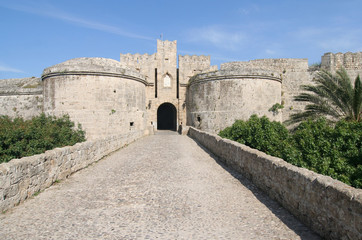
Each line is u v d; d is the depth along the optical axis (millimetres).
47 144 15961
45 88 24281
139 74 26531
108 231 4840
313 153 10047
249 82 25438
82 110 22672
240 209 5887
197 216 5516
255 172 7789
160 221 5277
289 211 5656
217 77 26344
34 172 7066
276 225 5035
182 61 34125
